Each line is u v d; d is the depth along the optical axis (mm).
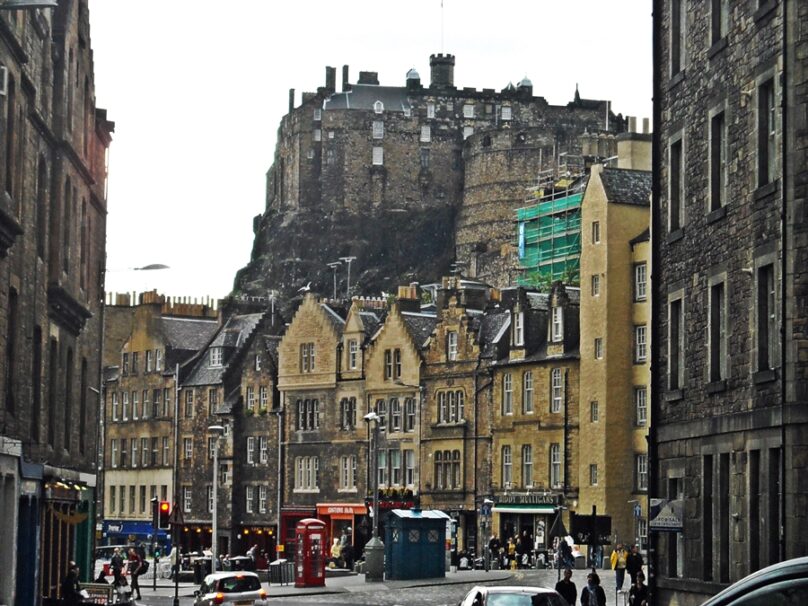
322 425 145375
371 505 129250
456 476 131625
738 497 46844
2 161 51781
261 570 116312
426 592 86062
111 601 70562
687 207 52625
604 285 118750
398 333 138500
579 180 183250
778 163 44656
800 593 16031
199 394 160625
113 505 171000
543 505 122500
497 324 132125
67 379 71500
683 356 52719
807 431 40938
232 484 153875
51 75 64500
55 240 66188
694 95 52125
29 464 60000
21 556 60562
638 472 118062
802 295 41312
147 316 169375
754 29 46531
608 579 92875
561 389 122750
